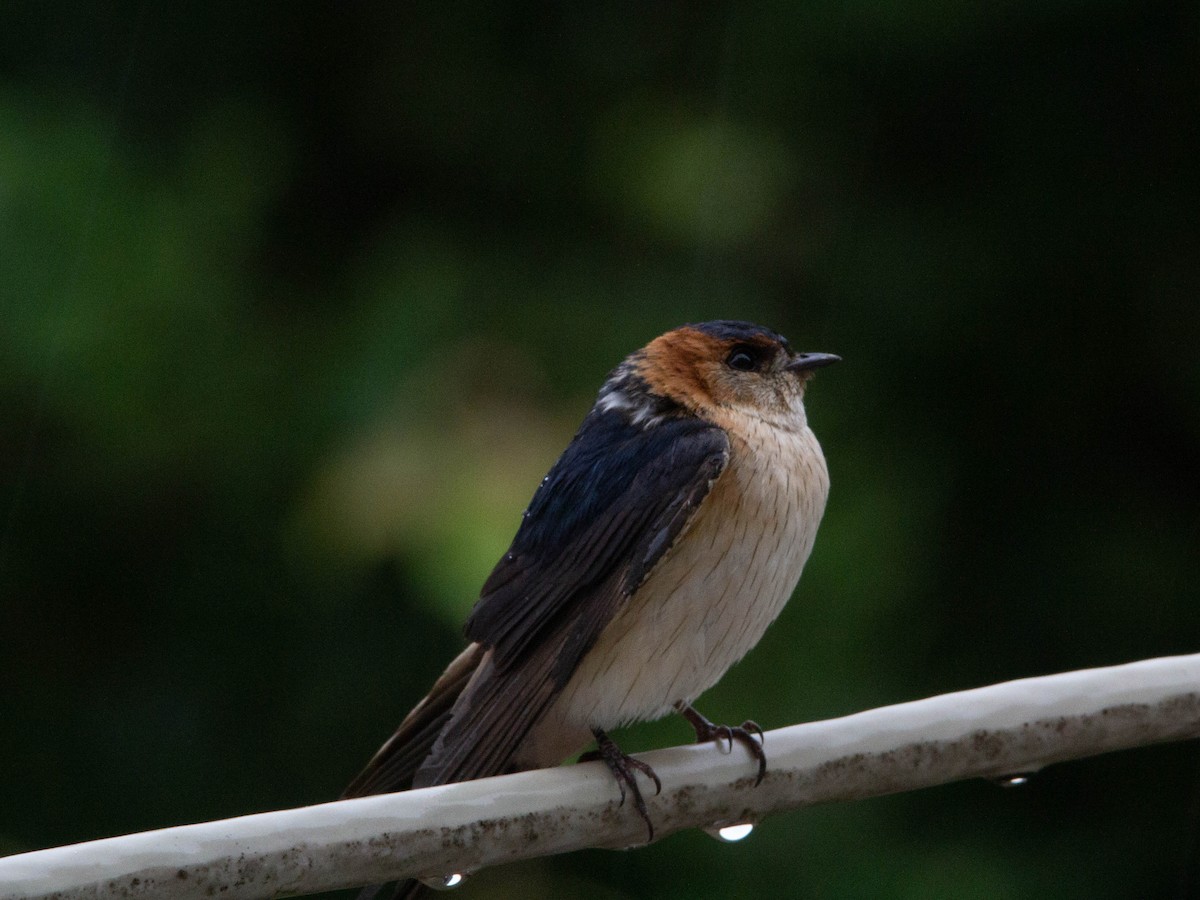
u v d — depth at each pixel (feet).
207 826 16.10
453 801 17.48
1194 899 38.78
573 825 18.58
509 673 22.65
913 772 19.11
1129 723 19.33
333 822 16.66
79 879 15.43
